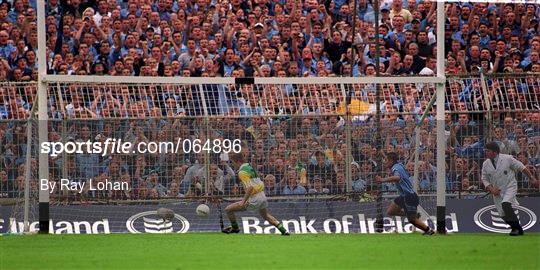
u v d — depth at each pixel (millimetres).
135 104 71812
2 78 82375
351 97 73562
